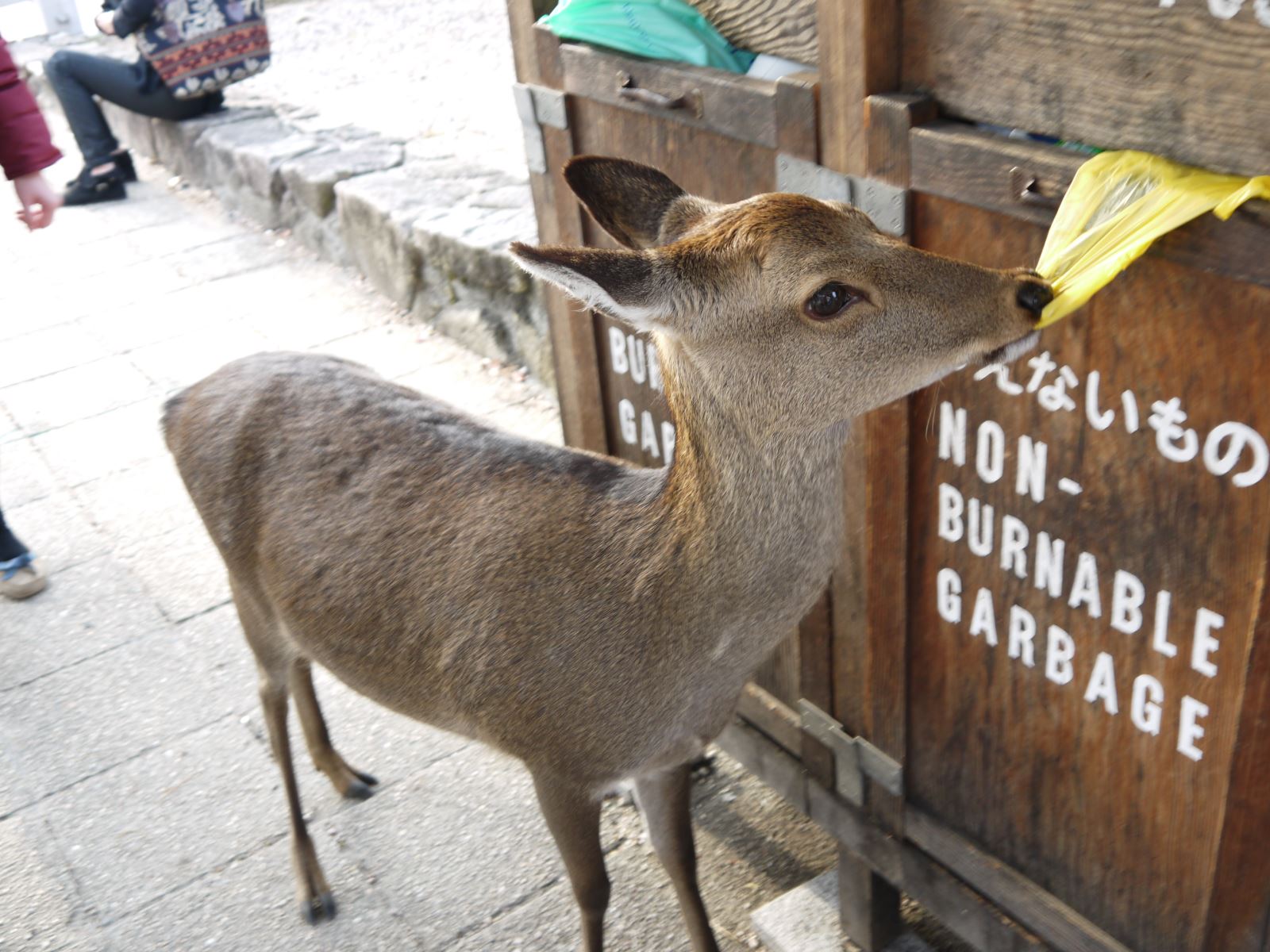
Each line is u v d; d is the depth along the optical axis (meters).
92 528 4.92
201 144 8.24
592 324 3.17
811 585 2.30
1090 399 1.98
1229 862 2.06
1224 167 1.69
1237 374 1.75
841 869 2.96
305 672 3.39
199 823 3.51
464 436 2.74
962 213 2.08
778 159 2.36
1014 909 2.54
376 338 6.20
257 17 8.24
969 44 1.98
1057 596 2.18
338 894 3.25
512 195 6.32
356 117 8.27
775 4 2.35
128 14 7.85
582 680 2.44
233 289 6.95
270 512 2.89
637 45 2.62
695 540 2.28
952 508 2.32
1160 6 1.69
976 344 1.98
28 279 7.33
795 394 2.13
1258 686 1.89
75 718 3.94
